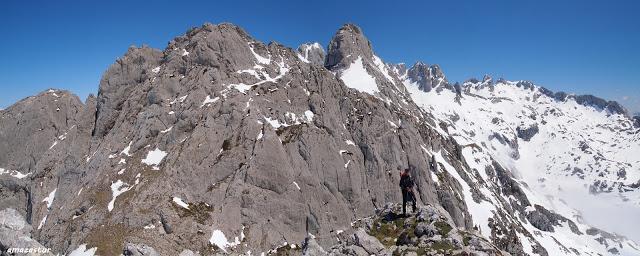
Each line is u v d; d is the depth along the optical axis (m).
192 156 114.50
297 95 145.12
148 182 107.94
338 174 131.50
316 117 143.00
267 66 155.25
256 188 114.31
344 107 157.62
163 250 93.31
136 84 142.00
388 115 168.75
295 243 112.00
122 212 100.25
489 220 175.38
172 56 143.38
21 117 137.38
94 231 97.25
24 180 125.62
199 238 98.31
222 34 151.00
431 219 46.72
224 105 126.94
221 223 104.69
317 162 129.00
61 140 133.50
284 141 126.56
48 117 138.00
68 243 97.12
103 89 140.00
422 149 171.25
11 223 50.28
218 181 114.06
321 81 157.12
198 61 142.88
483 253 40.78
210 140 119.44
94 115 139.25
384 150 151.50
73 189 115.88
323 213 121.25
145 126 123.44
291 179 119.94
